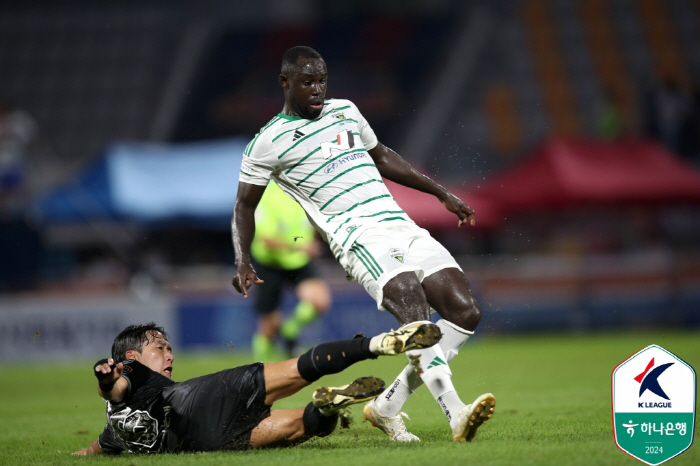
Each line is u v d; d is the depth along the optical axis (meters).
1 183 68.81
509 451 13.95
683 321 63.94
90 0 114.25
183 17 114.56
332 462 13.53
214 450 15.23
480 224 66.75
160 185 68.12
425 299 16.14
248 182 17.81
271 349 35.16
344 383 32.25
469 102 98.94
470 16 108.56
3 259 65.69
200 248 73.69
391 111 100.56
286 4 116.31
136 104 103.50
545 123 95.00
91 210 66.69
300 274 35.56
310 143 17.53
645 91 80.75
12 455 17.39
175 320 56.81
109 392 14.93
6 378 43.66
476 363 42.62
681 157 71.25
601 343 53.34
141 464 14.20
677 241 69.62
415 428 19.39
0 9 113.12
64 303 56.50
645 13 104.81
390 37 110.12
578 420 19.17
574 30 103.88
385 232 16.91
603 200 64.69
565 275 64.88
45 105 103.06
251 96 104.25
